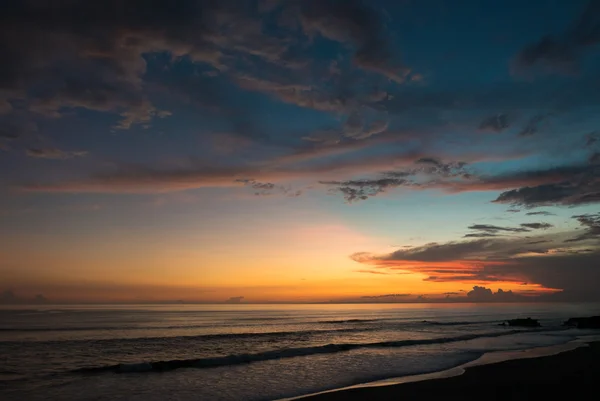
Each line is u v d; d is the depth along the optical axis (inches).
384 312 5393.7
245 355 949.2
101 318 2837.1
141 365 817.5
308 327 2194.9
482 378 644.7
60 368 823.1
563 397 511.5
